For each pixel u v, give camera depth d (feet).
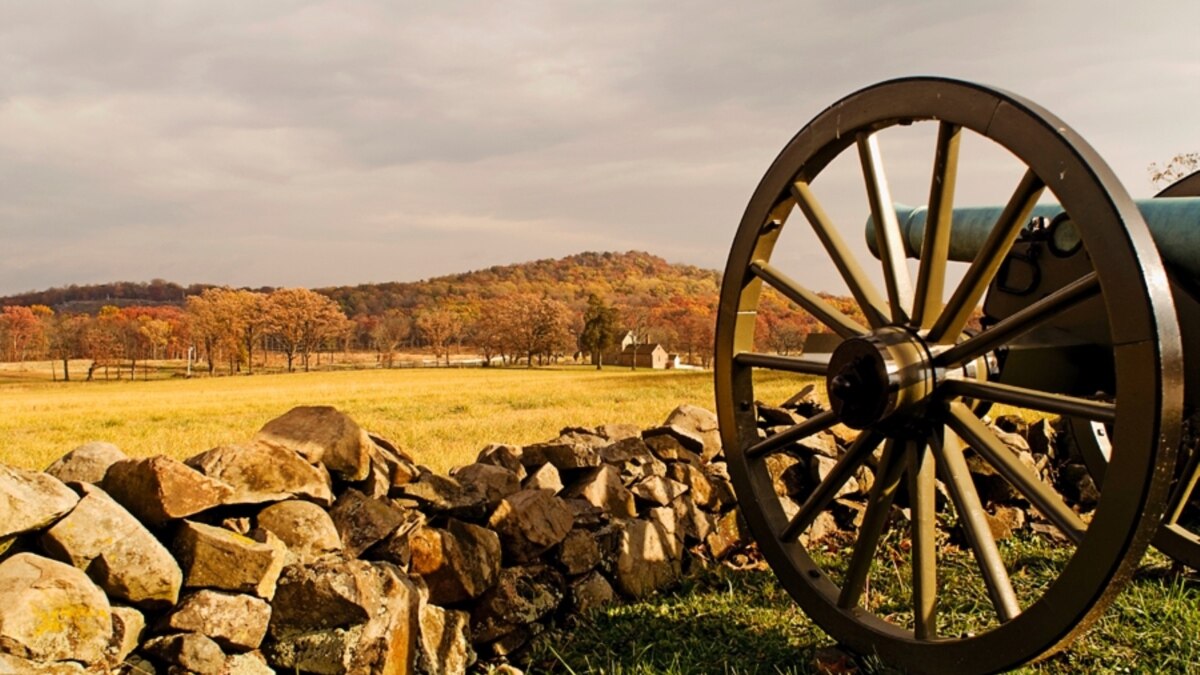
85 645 7.10
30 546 7.54
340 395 108.68
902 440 9.95
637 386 113.91
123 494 8.52
